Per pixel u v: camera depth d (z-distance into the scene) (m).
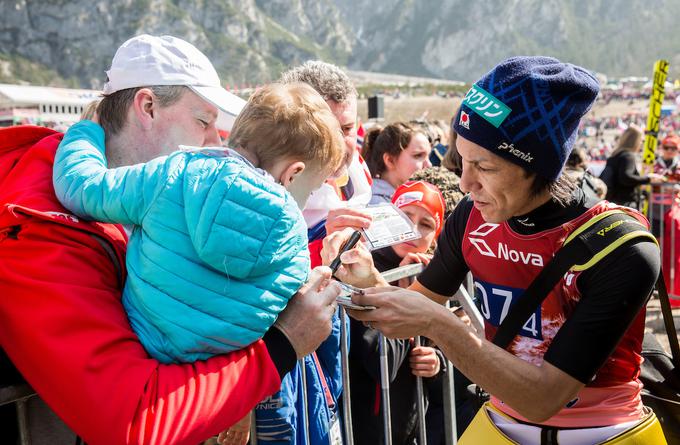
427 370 2.43
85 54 117.19
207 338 1.28
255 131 1.50
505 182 1.57
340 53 161.00
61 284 1.27
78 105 62.41
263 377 1.34
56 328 1.24
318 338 1.44
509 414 1.80
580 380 1.52
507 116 1.52
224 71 128.38
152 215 1.30
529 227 1.65
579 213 1.62
